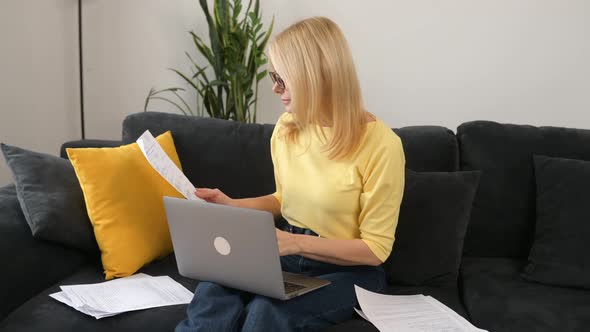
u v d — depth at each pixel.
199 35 3.24
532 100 3.05
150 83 3.30
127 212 1.99
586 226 2.02
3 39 2.84
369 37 3.12
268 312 1.53
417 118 3.16
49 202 1.92
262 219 1.49
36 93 3.04
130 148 2.12
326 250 1.73
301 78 1.74
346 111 1.75
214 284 1.67
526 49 3.01
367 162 1.78
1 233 1.82
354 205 1.82
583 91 3.00
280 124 2.02
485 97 3.09
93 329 1.61
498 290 1.96
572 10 2.94
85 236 1.97
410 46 3.09
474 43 3.04
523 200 2.19
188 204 1.60
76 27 3.24
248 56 3.26
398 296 1.84
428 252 2.02
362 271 1.82
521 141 2.23
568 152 2.20
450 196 2.06
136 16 3.23
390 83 3.15
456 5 3.02
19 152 2.02
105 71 3.29
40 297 1.77
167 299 1.78
